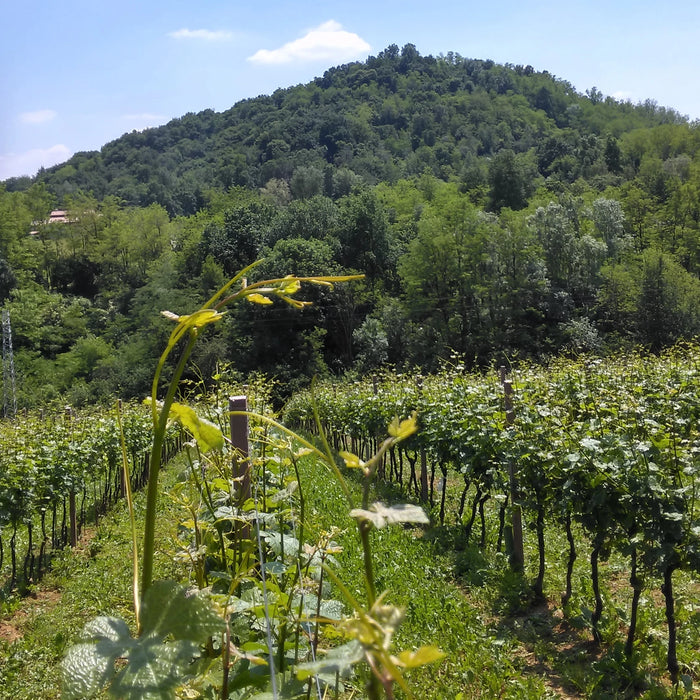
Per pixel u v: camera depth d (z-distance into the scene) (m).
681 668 4.99
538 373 12.11
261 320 46.44
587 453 5.32
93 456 11.34
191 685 1.73
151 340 51.91
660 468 5.01
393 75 171.25
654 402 8.23
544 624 6.16
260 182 128.12
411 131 149.50
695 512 4.84
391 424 0.98
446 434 9.29
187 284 60.59
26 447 9.33
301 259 51.47
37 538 10.95
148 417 14.78
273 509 3.61
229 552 2.96
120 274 78.62
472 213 54.88
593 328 48.00
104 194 135.88
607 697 4.76
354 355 52.44
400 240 68.56
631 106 162.88
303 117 150.00
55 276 80.56
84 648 1.08
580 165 100.69
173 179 138.12
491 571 7.33
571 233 55.28
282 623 2.20
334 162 132.50
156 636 1.10
